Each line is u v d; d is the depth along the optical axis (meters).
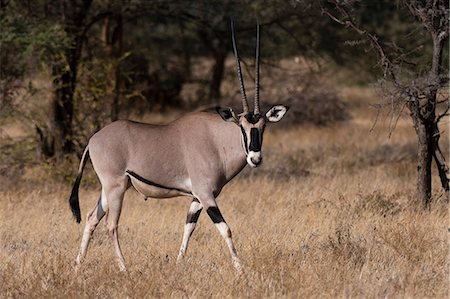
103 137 24.78
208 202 24.48
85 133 46.19
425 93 30.61
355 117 82.88
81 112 46.50
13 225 30.69
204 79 88.75
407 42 44.75
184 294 20.83
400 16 54.50
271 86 74.81
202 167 24.56
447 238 26.70
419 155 32.44
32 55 44.00
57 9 47.16
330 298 20.55
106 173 24.69
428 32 32.56
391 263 23.47
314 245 25.67
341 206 32.12
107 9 49.44
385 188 37.59
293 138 67.12
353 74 91.75
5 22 41.94
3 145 45.56
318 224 29.75
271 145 62.19
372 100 93.69
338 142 61.38
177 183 24.83
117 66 47.84
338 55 54.03
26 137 46.19
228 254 25.19
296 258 23.70
